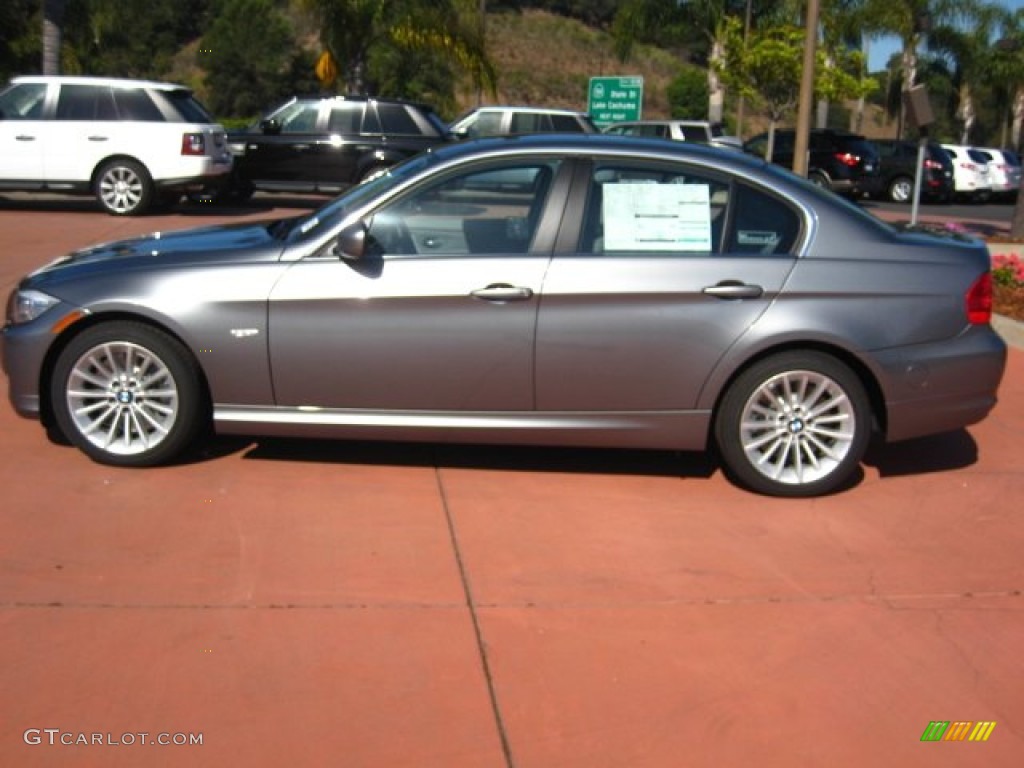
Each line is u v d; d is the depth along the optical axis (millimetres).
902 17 34250
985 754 3357
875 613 4211
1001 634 4082
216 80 46375
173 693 3506
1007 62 37219
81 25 33969
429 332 5121
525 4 72688
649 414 5223
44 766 3131
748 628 4059
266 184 17438
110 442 5340
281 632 3902
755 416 5250
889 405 5238
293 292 5121
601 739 3359
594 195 5227
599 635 3971
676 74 67062
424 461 5652
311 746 3268
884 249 5238
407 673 3676
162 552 4492
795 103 27922
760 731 3432
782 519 5094
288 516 4895
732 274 5121
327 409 5250
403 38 23125
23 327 5305
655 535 4859
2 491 5047
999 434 6531
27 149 15078
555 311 5098
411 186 5234
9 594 4098
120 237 13031
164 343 5219
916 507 5309
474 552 4609
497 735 3359
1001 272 10961
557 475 5543
